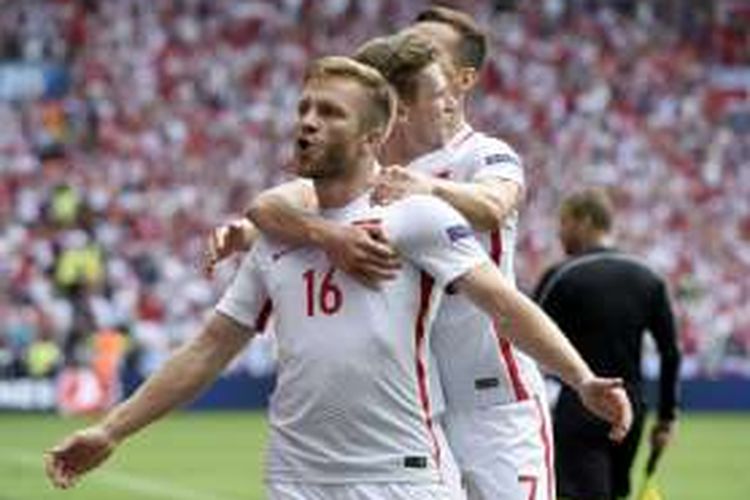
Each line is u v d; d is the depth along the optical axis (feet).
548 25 239.71
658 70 236.22
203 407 165.99
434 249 31.45
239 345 32.96
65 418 156.35
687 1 247.29
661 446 56.44
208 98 212.64
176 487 101.55
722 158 220.43
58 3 222.89
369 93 31.50
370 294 31.50
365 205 31.94
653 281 54.70
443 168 38.70
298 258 31.94
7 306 168.86
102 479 105.29
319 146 31.32
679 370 55.72
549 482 41.06
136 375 163.02
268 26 226.99
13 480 103.04
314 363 31.65
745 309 195.11
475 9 240.12
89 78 214.69
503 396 40.60
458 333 40.27
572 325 54.49
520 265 190.29
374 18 233.76
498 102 223.71
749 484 106.32
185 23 223.92
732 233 208.23
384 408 31.60
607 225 55.01
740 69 239.50
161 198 192.95
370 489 31.58
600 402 31.09
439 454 32.30
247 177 200.34
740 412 174.81
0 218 185.06
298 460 31.96
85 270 172.55
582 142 220.02
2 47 217.36
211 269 34.71
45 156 198.90
